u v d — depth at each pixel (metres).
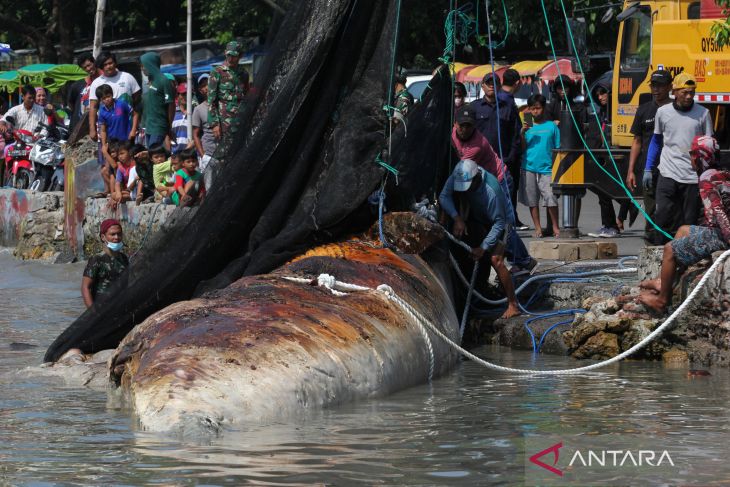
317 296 11.59
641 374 12.72
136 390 9.62
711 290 13.23
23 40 57.28
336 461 8.45
